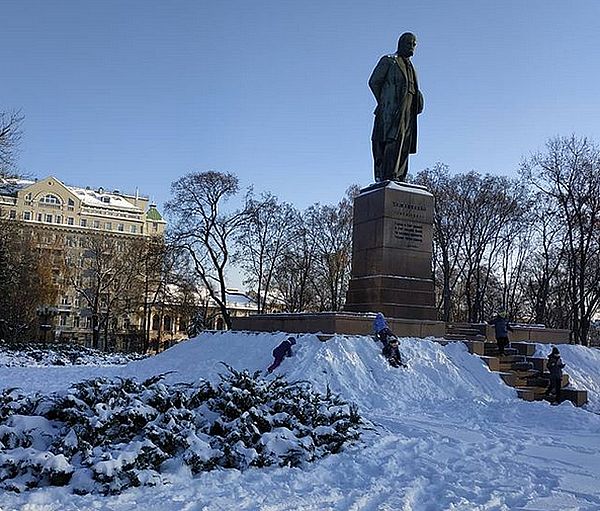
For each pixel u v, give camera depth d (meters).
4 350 34.88
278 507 6.33
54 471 6.51
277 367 18.08
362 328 20.27
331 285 55.62
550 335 24.56
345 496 6.88
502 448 10.38
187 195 47.06
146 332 63.62
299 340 19.22
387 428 11.75
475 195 51.56
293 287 57.47
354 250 24.19
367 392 16.67
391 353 18.39
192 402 9.04
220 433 8.40
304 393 10.16
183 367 21.97
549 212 44.06
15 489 6.31
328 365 17.53
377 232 23.00
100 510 5.91
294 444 8.23
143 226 101.25
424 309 22.94
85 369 25.44
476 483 7.86
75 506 5.95
